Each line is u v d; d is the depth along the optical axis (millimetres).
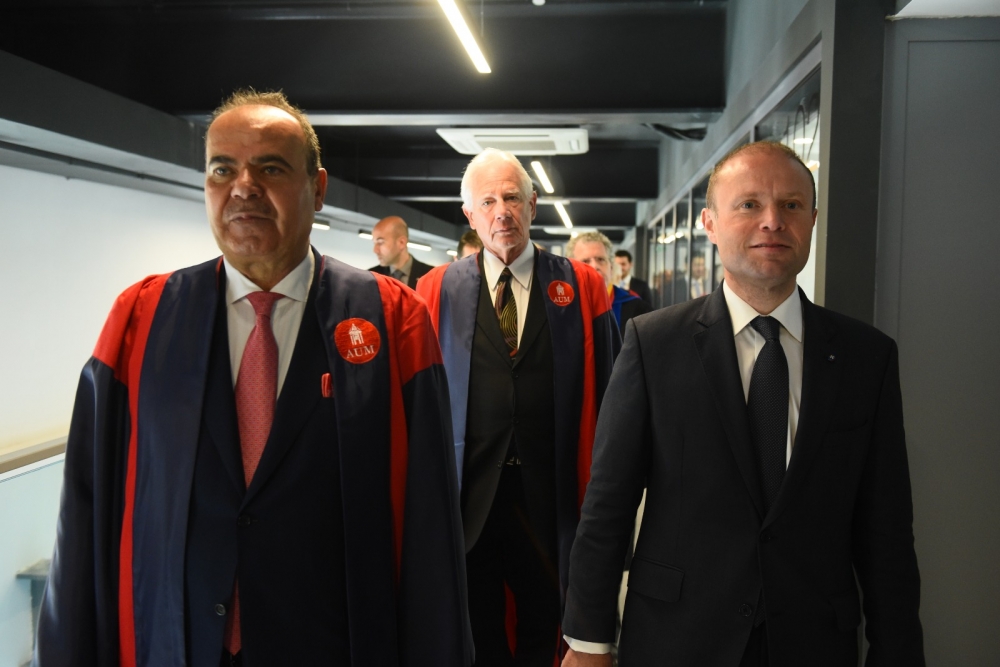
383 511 1060
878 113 2029
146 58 5051
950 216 2029
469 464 1972
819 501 1125
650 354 1257
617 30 4699
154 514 996
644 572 1212
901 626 1130
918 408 2033
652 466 1252
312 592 992
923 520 2014
